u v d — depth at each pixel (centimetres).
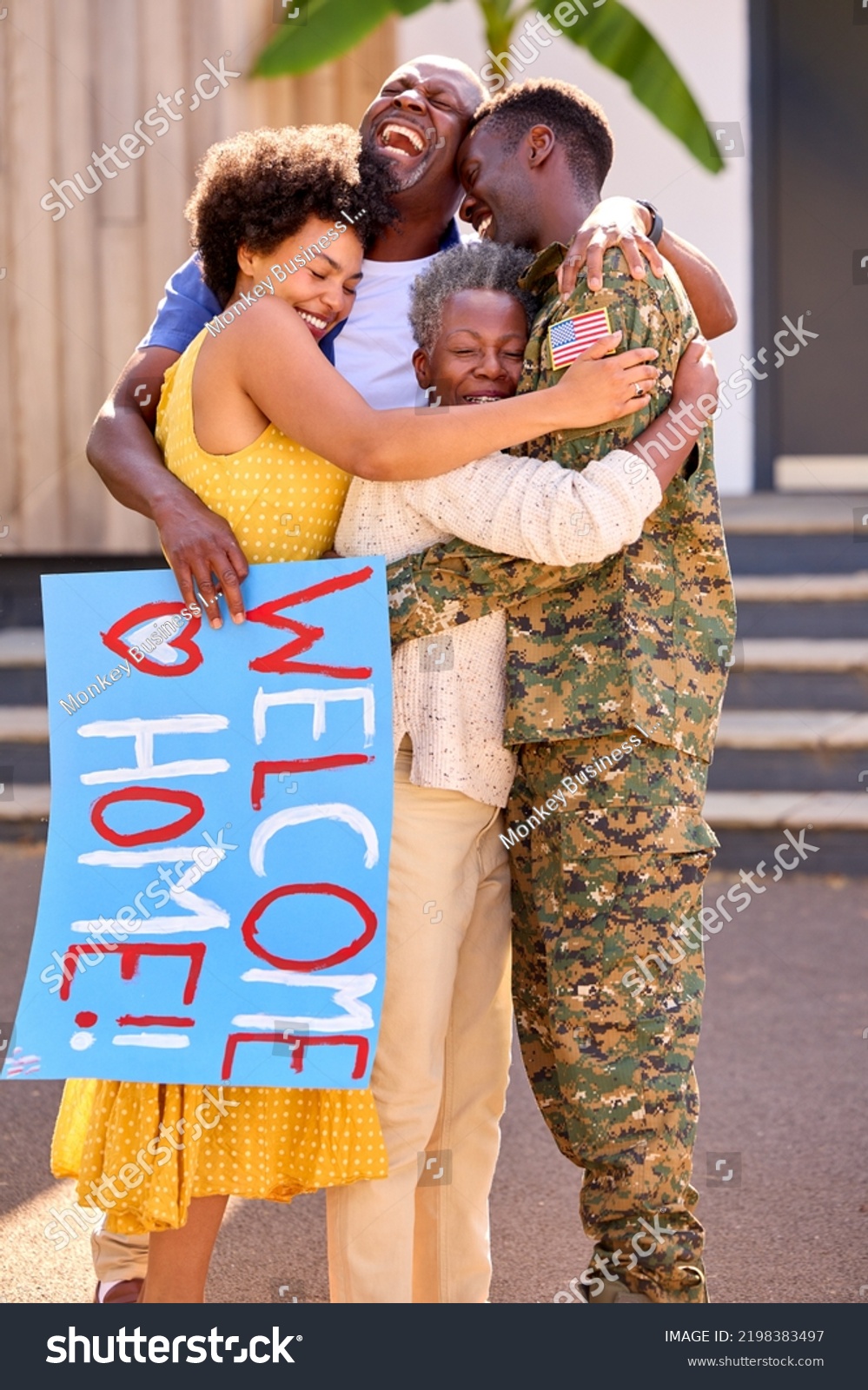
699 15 771
